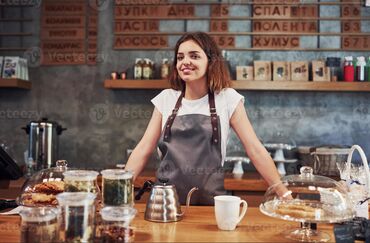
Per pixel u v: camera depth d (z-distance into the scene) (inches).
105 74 163.6
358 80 146.2
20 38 165.0
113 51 163.2
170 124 89.7
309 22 157.8
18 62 155.3
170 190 72.6
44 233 56.3
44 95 165.0
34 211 57.5
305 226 67.0
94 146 164.4
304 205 63.0
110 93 163.9
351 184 79.2
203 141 87.4
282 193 66.7
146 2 161.3
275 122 160.4
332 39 158.2
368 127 158.6
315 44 158.4
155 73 160.9
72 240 55.6
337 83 144.4
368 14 157.5
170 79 95.3
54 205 70.5
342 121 159.3
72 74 164.4
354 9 157.3
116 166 157.6
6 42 165.5
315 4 157.3
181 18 159.9
